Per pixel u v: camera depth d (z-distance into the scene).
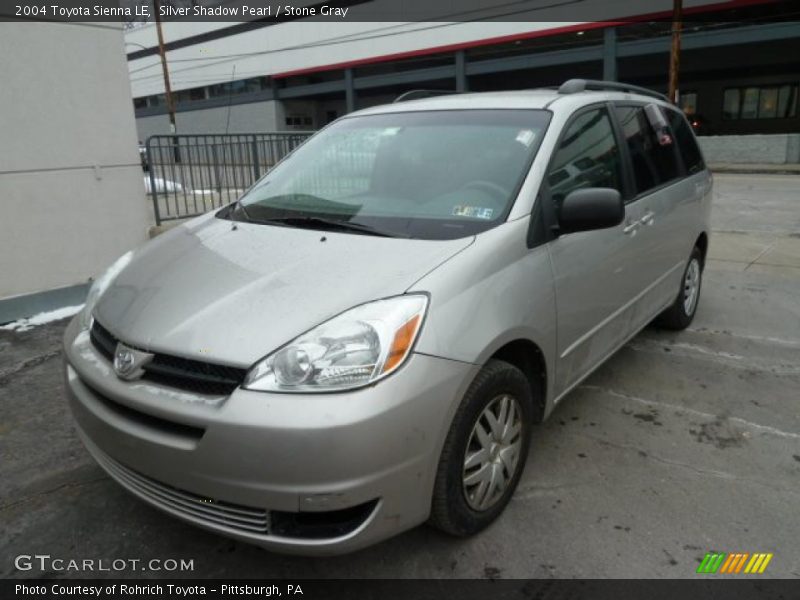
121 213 6.12
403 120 3.56
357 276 2.41
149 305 2.49
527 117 3.24
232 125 42.38
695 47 23.67
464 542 2.63
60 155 5.61
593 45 27.98
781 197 12.73
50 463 3.27
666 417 3.67
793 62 25.86
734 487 3.00
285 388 2.07
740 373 4.26
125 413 2.35
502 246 2.61
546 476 3.09
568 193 3.07
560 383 3.07
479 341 2.36
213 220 3.39
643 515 2.80
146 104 49.91
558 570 2.48
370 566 2.52
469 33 29.62
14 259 5.42
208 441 2.09
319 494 2.05
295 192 3.42
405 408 2.12
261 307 2.31
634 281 3.73
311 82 38.34
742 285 6.35
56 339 4.98
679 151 4.61
